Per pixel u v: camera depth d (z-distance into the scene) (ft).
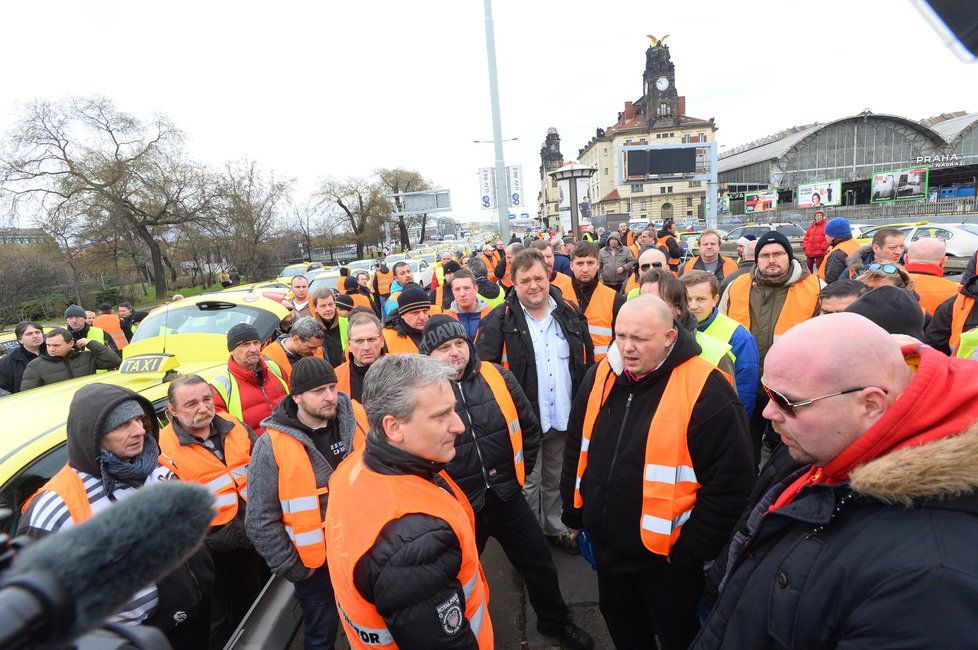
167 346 14.80
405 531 4.53
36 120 85.10
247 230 113.09
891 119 197.98
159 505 1.49
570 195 46.26
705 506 6.50
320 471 7.94
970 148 183.32
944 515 3.16
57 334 16.62
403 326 13.05
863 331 3.79
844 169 205.36
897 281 11.19
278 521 7.76
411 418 4.99
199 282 130.93
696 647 4.71
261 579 10.21
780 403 3.99
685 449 6.59
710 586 5.90
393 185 177.99
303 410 7.96
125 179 92.38
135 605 6.72
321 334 13.23
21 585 1.13
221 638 8.87
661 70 252.62
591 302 13.39
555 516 11.41
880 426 3.51
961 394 3.36
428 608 4.36
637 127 255.50
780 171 205.16
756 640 3.99
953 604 2.87
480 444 8.20
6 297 77.30
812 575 3.63
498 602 9.87
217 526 8.62
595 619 9.18
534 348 10.83
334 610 8.09
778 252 11.91
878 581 3.19
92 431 6.63
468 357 8.37
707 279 10.23
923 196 116.57
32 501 6.72
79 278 93.20
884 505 3.45
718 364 8.63
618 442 7.05
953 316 10.50
